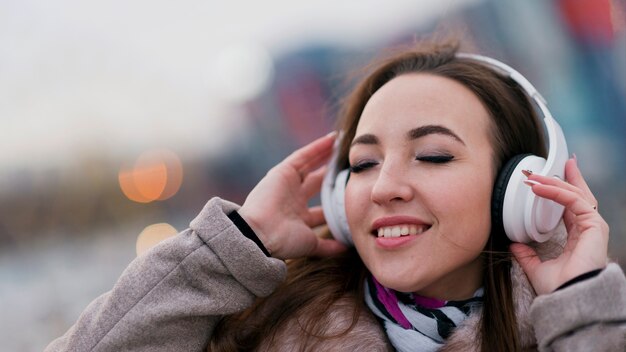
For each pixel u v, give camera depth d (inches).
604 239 33.4
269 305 42.8
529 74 71.5
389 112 37.2
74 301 87.9
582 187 36.3
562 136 37.5
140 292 37.3
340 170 45.2
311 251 44.9
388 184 35.2
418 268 35.0
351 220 38.1
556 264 34.5
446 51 42.8
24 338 77.7
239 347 40.7
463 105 37.4
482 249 36.9
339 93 69.8
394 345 37.8
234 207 40.1
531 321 33.0
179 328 37.8
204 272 37.9
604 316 30.6
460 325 36.7
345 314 39.2
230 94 113.2
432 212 34.9
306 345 38.1
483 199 35.7
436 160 35.6
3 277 96.7
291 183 45.1
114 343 36.5
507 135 38.8
